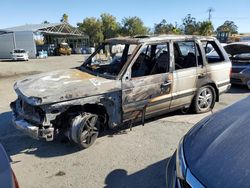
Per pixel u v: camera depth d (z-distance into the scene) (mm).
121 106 4387
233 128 2283
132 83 4410
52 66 20625
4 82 11539
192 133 2480
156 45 4863
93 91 3996
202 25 46312
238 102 2979
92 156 4012
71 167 3717
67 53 39094
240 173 1720
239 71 8258
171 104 5098
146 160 3861
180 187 2037
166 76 4836
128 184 3287
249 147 1957
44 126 3766
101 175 3500
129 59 4453
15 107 4410
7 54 34562
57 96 3691
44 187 3273
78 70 5016
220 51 6008
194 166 1957
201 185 1779
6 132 4996
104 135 4750
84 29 64000
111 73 4594
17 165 3795
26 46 33625
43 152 4164
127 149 4211
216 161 1901
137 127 5113
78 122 4027
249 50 8750
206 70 5535
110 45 5242
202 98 5723
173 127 5102
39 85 4004
